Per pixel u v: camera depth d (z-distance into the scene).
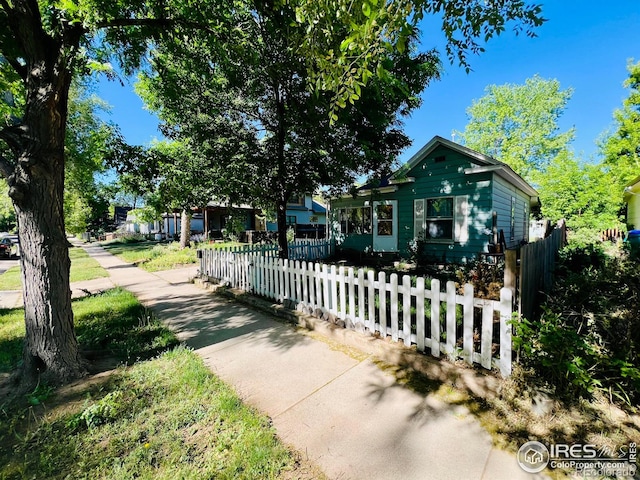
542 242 4.64
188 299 5.83
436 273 7.91
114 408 2.21
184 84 5.50
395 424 2.08
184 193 5.94
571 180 17.02
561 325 2.58
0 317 4.95
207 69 4.60
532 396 2.11
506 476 1.62
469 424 2.05
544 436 1.88
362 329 3.56
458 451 1.82
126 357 3.25
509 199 10.12
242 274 5.94
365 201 11.66
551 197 17.66
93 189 14.63
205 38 4.05
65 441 1.95
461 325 3.63
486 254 7.55
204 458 1.79
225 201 7.09
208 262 7.34
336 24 2.11
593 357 2.09
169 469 1.71
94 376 2.81
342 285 3.78
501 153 25.84
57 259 2.71
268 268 5.16
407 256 10.30
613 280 3.41
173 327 4.18
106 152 4.55
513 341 2.23
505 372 2.39
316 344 3.49
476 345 2.95
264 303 4.93
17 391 2.58
